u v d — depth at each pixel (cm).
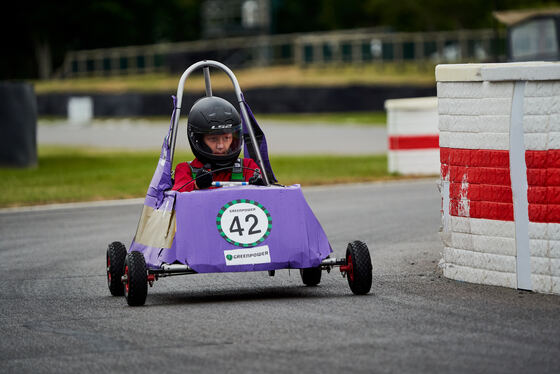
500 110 1639
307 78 11300
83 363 1197
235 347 1241
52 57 16000
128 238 2575
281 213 1587
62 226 2859
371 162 4709
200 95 10588
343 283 1783
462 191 1720
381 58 11588
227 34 14738
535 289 1605
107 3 15038
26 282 1923
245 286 1792
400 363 1134
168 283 1856
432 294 1602
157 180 1669
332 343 1243
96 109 10938
